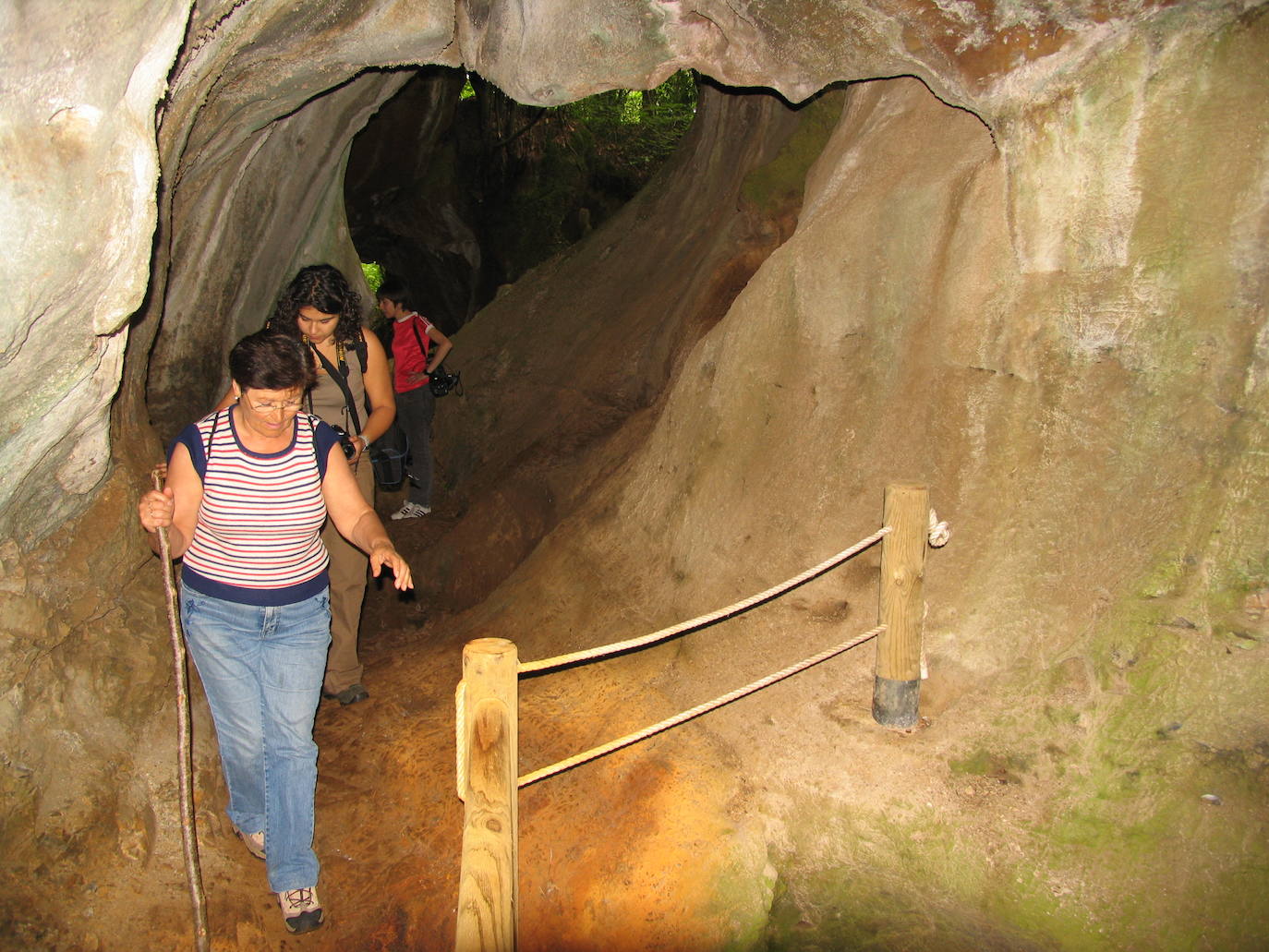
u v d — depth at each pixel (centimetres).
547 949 303
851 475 389
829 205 424
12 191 202
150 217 237
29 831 287
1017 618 328
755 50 393
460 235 1400
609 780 341
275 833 289
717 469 442
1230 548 295
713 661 386
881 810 306
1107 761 291
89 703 321
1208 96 291
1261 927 249
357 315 368
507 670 231
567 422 673
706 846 306
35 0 186
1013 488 341
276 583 280
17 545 294
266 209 538
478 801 234
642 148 1405
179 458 268
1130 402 318
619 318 740
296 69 401
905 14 332
